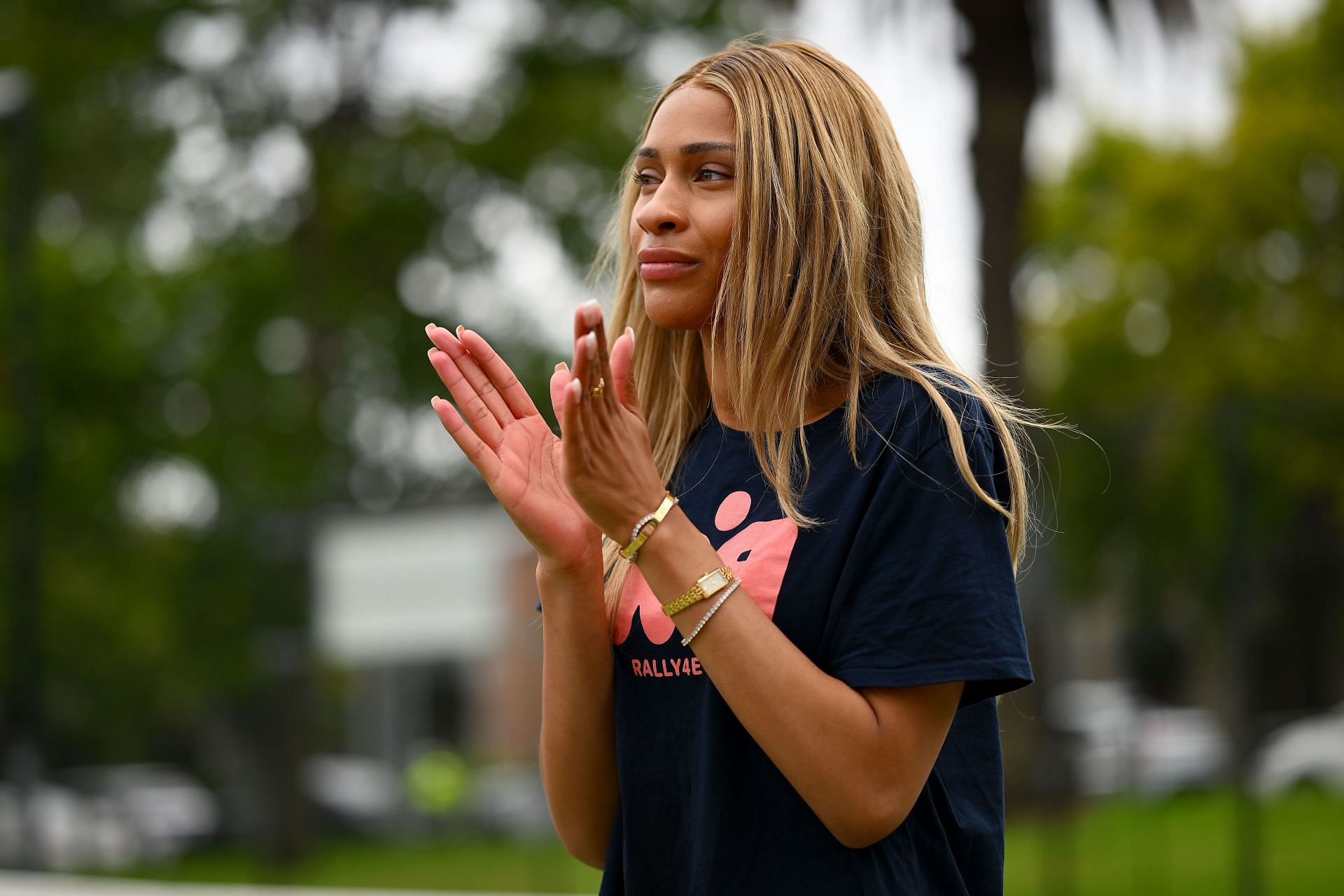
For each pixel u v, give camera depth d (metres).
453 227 64.31
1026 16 33.28
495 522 31.64
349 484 61.34
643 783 5.16
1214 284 73.81
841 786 4.50
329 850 32.31
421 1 61.72
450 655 31.89
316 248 62.69
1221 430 24.64
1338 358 70.50
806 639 4.79
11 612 33.12
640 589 5.36
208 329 63.66
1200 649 24.81
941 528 4.68
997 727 5.43
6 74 60.47
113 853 32.03
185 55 61.59
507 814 31.39
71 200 64.44
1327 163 71.31
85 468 58.16
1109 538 25.38
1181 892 24.53
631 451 4.62
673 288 5.21
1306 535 24.27
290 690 32.81
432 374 63.66
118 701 33.38
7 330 55.78
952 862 5.00
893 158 5.28
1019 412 5.33
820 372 5.08
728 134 5.13
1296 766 23.89
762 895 4.78
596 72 63.72
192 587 33.69
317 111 62.38
